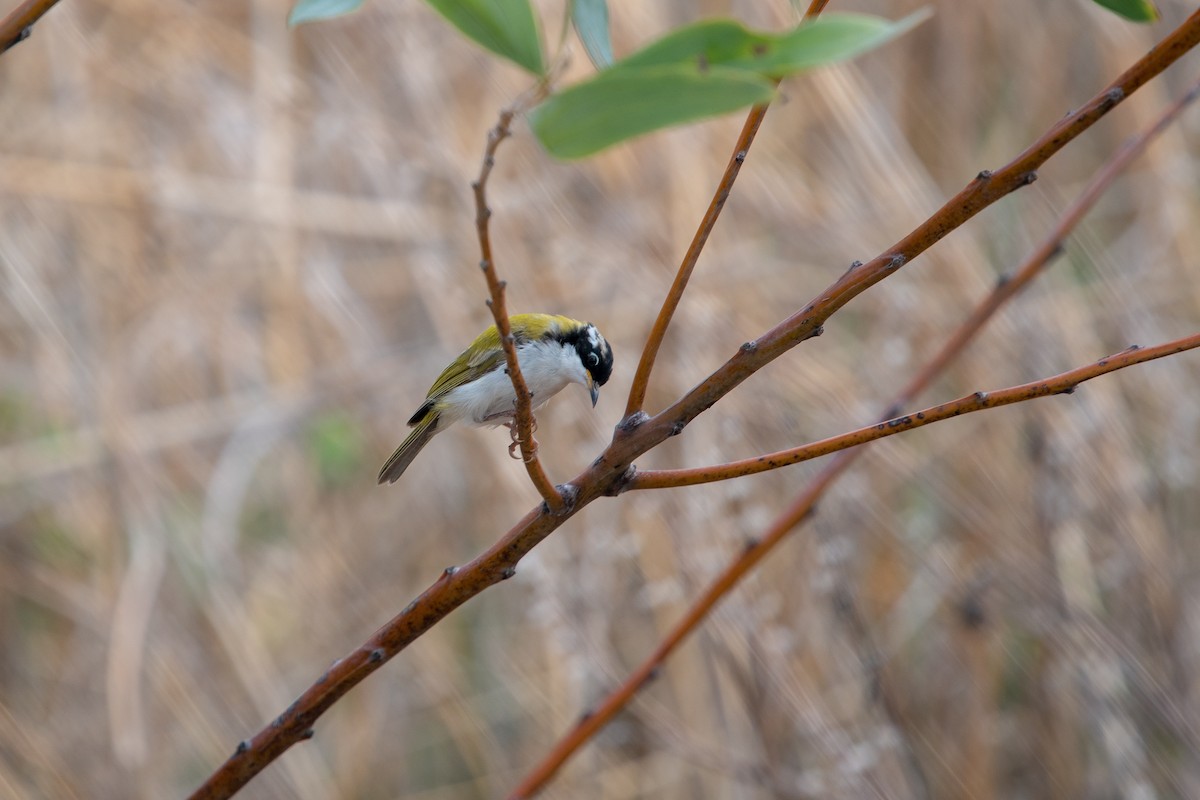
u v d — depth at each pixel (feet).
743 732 35.65
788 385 37.96
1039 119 46.85
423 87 40.57
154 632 39.22
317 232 43.04
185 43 42.47
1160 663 35.96
